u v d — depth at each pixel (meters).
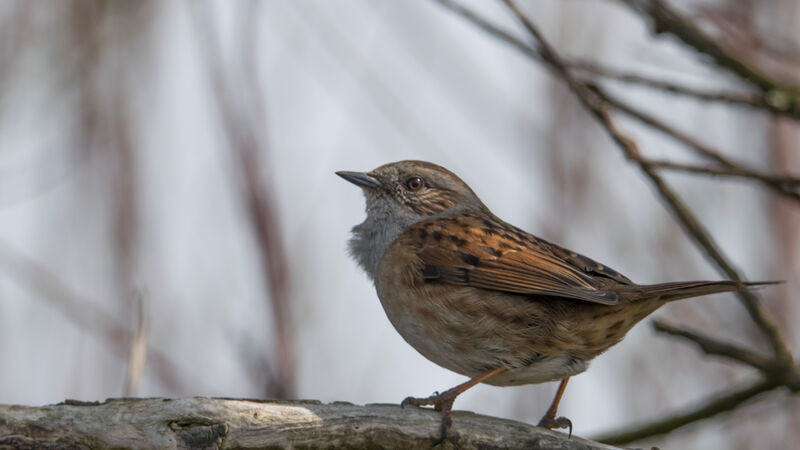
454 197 11.47
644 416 12.06
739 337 12.68
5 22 13.54
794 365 9.96
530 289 9.16
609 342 9.27
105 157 13.03
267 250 8.34
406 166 11.40
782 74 12.77
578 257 10.14
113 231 12.45
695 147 10.08
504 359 9.40
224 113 8.71
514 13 9.93
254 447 7.37
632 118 10.20
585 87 10.04
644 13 10.37
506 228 10.31
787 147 13.20
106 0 13.96
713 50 10.23
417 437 7.94
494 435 8.09
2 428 6.89
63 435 6.97
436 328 9.66
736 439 12.48
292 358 8.20
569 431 9.80
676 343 12.55
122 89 13.60
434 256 9.73
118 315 11.58
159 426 7.19
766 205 13.09
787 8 11.64
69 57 13.61
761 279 12.91
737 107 10.21
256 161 8.58
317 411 7.68
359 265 11.12
